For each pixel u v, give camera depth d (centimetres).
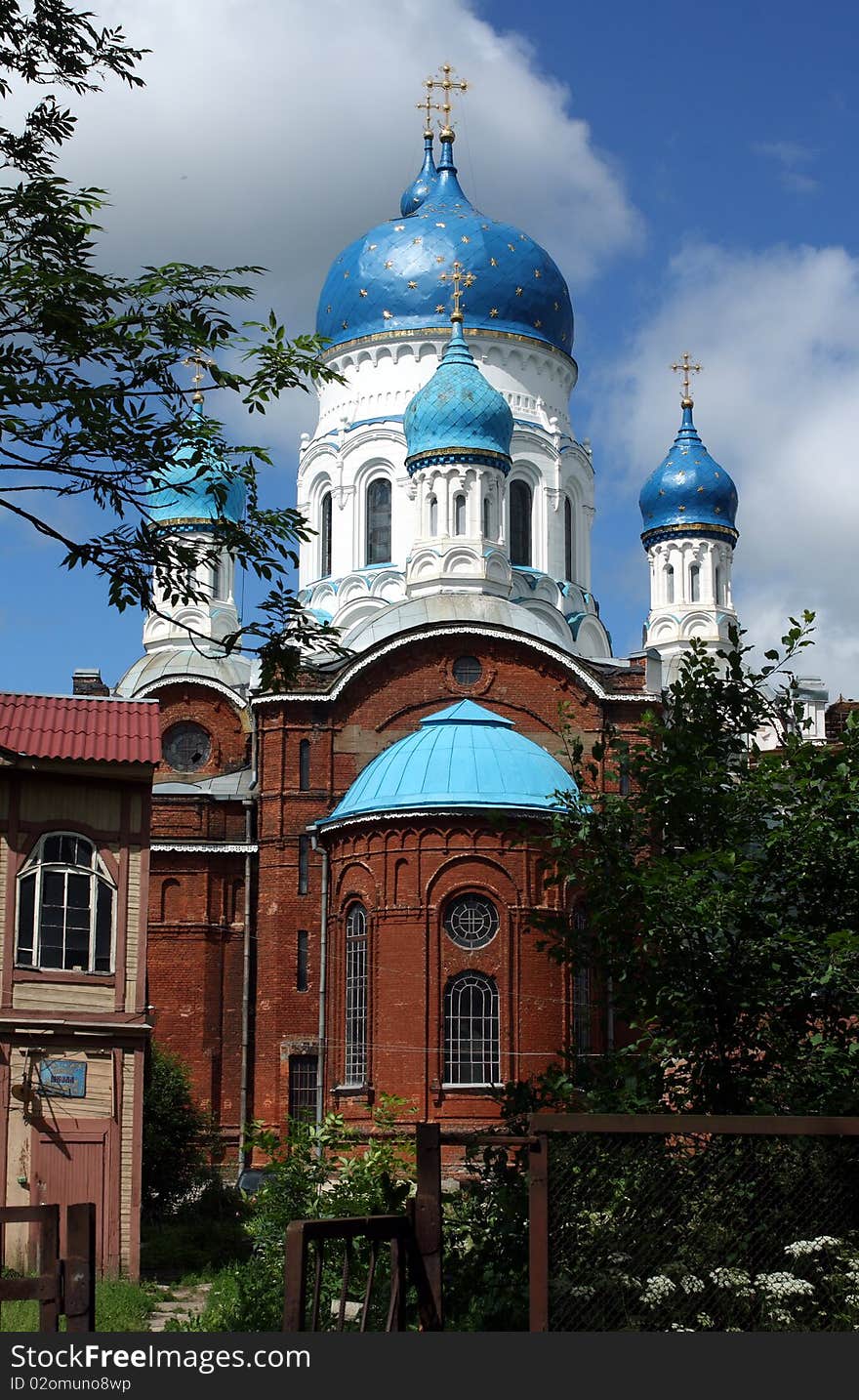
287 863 5450
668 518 8362
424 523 6488
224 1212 4419
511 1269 1955
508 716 5631
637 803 2580
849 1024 2389
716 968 2331
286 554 2258
